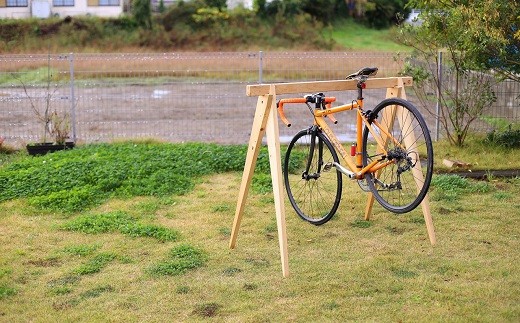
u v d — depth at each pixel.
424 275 5.18
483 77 9.99
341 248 5.84
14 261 5.62
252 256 5.68
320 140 6.25
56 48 34.47
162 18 38.28
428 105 12.41
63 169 8.16
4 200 7.39
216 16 38.62
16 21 35.69
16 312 4.65
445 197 7.33
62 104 15.36
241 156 8.99
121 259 5.63
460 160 9.13
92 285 5.10
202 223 6.64
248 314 4.55
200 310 4.63
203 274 5.29
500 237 6.06
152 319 4.50
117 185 7.77
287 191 6.71
